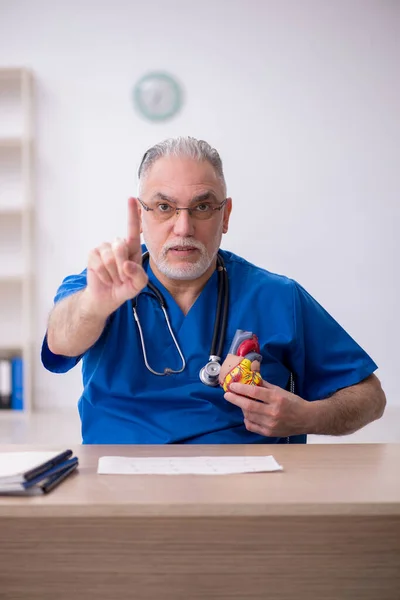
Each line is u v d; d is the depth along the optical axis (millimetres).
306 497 904
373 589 929
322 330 1667
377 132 4879
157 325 1544
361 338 4918
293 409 1378
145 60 4879
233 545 919
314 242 4895
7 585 921
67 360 1556
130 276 1230
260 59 4863
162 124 4879
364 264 4902
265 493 922
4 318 5016
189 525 913
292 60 4863
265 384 1396
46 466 958
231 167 4887
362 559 926
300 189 4887
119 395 1502
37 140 4902
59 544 915
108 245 1282
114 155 4895
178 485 964
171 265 1514
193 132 4883
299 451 1247
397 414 4488
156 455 1194
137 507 867
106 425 1504
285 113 4867
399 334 4910
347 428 1512
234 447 1285
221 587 926
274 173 4883
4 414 4566
